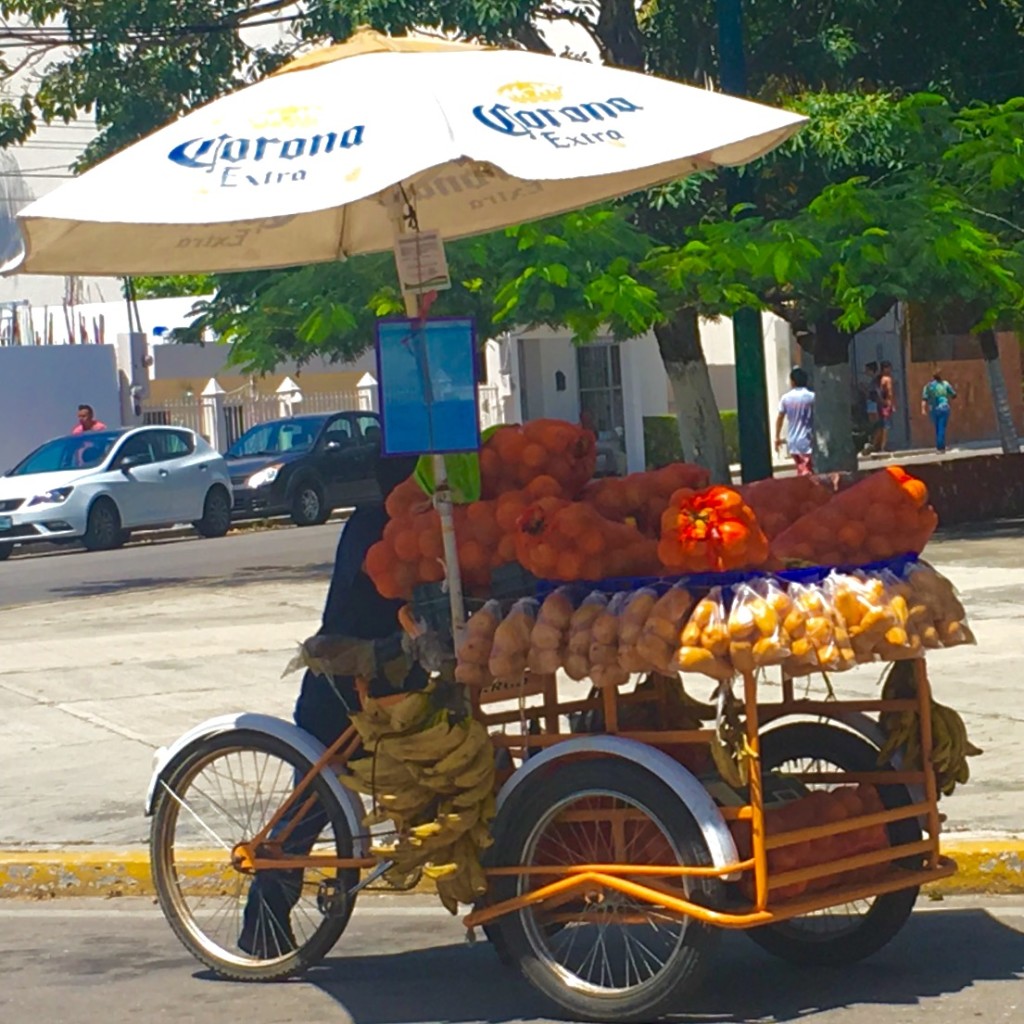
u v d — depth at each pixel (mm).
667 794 5371
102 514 27062
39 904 7953
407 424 5602
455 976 6367
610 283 15234
